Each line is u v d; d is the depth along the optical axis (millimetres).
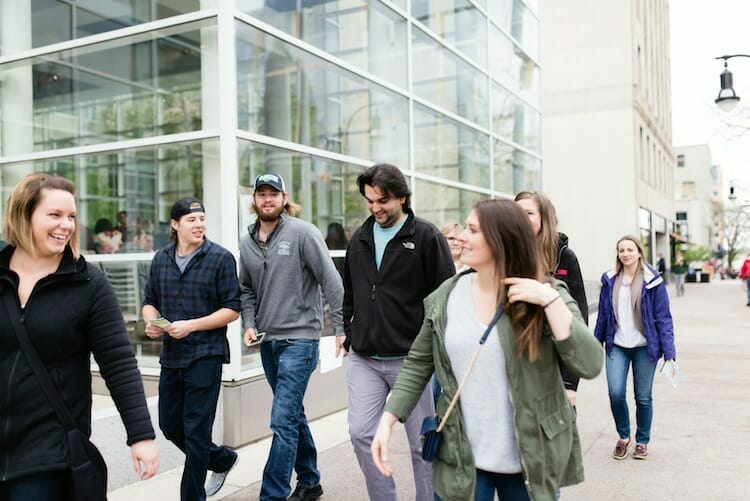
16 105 7223
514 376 2293
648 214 35531
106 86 6598
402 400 2568
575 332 2213
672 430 5984
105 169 6641
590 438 5746
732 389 7820
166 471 4816
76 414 2369
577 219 32562
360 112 7793
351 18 7699
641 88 34281
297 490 4195
